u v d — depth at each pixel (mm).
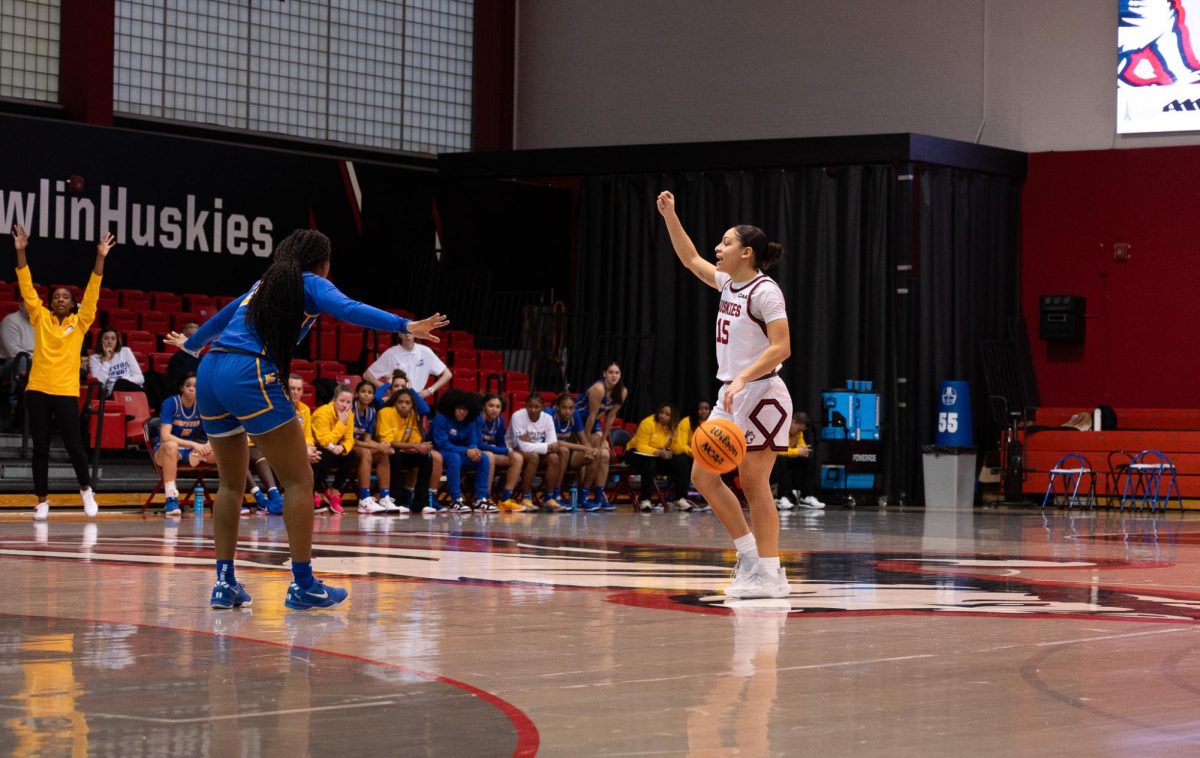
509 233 19938
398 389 13539
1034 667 3686
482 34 21266
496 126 21328
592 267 18781
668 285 18391
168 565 6598
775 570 5535
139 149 16953
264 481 12453
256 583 5824
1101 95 18516
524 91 21578
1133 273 18281
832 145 17500
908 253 17203
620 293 18594
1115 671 3623
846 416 16719
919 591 5867
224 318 5047
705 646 4059
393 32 20375
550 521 11945
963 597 5602
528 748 2678
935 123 19359
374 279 18781
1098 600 5508
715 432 5371
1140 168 18266
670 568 6891
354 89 19969
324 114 19672
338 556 7430
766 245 5652
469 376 16594
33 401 10992
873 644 4117
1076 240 18547
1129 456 17047
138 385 13977
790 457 16281
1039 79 18844
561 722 2926
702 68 20609
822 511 15555
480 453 13812
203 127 18500
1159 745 2723
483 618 4703
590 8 21234
